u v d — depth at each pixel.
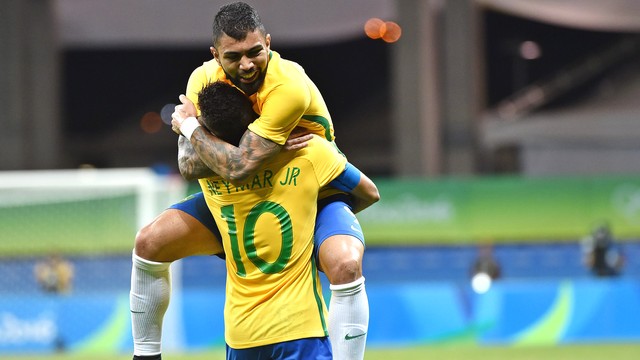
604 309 60.75
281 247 18.45
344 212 19.03
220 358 52.78
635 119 113.50
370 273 81.00
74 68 145.88
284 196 18.38
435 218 78.50
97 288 71.25
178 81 146.00
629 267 78.94
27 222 67.38
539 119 114.75
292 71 17.80
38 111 99.62
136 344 19.78
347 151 144.38
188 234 19.28
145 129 148.25
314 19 108.38
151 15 107.75
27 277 72.06
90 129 148.00
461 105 99.06
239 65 17.28
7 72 97.44
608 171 113.12
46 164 99.25
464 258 80.94
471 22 99.56
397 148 100.38
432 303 60.06
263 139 17.59
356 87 143.00
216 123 17.83
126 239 66.75
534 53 132.12
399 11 99.44
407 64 99.25
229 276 19.09
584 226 79.12
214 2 106.62
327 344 18.73
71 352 59.09
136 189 66.56
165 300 19.62
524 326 60.09
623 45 128.62
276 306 18.47
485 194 78.75
